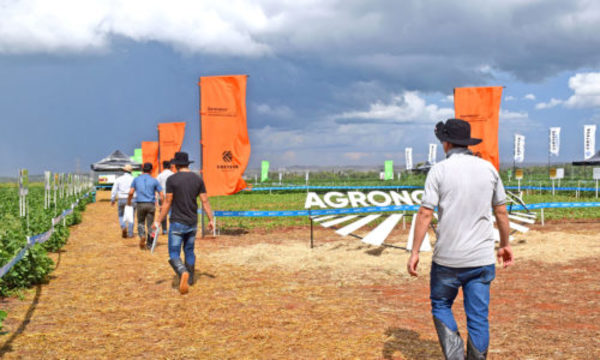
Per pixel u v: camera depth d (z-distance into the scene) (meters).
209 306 5.90
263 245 11.02
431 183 3.40
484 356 3.27
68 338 4.73
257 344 4.55
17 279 6.72
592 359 4.04
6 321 5.26
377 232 10.03
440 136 3.59
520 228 11.25
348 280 7.38
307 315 5.50
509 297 6.21
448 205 3.35
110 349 4.44
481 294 3.31
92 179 32.31
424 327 5.03
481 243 3.32
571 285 6.82
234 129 13.45
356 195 11.05
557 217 17.22
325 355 4.25
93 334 4.86
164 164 12.95
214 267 8.48
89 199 29.16
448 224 3.34
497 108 13.79
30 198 18.92
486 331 3.30
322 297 6.34
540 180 43.00
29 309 5.75
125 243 11.45
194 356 4.26
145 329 5.03
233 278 7.55
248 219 17.38
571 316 5.31
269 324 5.17
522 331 4.82
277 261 8.96
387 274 7.78
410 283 7.16
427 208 3.38
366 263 8.63
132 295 6.46
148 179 10.60
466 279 3.36
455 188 3.33
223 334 4.86
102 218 18.58
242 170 13.56
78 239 12.12
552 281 7.10
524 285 6.88
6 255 6.34
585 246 10.07
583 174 49.53
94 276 7.66
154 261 9.00
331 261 8.87
